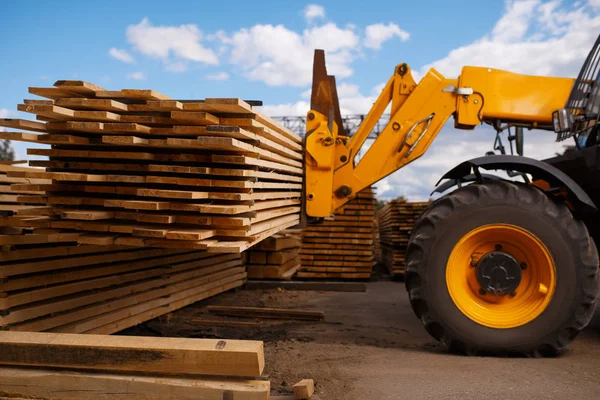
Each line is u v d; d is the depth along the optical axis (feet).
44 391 8.86
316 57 17.75
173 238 9.98
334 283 27.84
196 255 20.24
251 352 8.45
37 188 11.32
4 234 11.21
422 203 30.99
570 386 10.78
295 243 33.24
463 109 17.94
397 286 29.76
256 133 11.92
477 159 14.14
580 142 16.72
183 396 8.49
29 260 11.71
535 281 13.98
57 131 11.11
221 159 10.72
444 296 13.71
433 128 18.19
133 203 10.41
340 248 29.48
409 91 18.62
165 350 8.68
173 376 8.77
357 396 10.19
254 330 17.60
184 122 10.66
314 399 9.96
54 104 10.31
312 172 18.33
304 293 26.89
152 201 10.65
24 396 8.89
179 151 11.22
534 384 10.91
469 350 13.66
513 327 13.51
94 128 10.35
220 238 10.96
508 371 11.96
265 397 8.30
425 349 14.73
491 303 14.07
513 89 17.88
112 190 11.00
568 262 13.39
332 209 18.76
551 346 13.41
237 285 26.18
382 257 41.60
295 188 17.66
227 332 17.06
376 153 18.54
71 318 12.64
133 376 8.79
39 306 11.68
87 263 13.20
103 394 8.70
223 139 10.05
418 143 18.29
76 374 8.87
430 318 13.79
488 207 13.64
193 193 10.21
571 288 13.34
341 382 11.07
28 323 11.49
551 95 17.78
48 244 12.25
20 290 11.50
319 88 18.10
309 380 10.16
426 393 10.34
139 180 10.75
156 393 8.57
